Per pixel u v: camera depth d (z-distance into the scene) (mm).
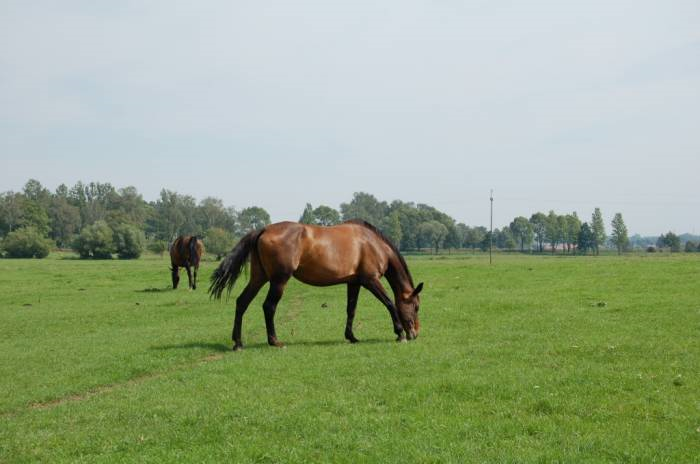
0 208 126500
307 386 9156
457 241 145875
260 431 7227
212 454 6555
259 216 154250
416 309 13359
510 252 139750
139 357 12016
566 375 9180
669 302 16906
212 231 85812
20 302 24281
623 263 31750
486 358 10695
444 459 6207
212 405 8305
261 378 9773
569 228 140375
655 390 8375
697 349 10914
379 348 11977
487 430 7039
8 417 8586
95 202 160750
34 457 6785
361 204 179250
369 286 13070
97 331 16641
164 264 62156
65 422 8008
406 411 7801
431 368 9961
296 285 28266
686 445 6430
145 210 157625
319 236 12711
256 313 19125
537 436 6855
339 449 6609
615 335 12469
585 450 6395
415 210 147625
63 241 142625
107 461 6477
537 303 18031
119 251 91562
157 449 6773
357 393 8641
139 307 21406
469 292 22578
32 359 12438
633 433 6805
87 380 10430
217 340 13914
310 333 14695
